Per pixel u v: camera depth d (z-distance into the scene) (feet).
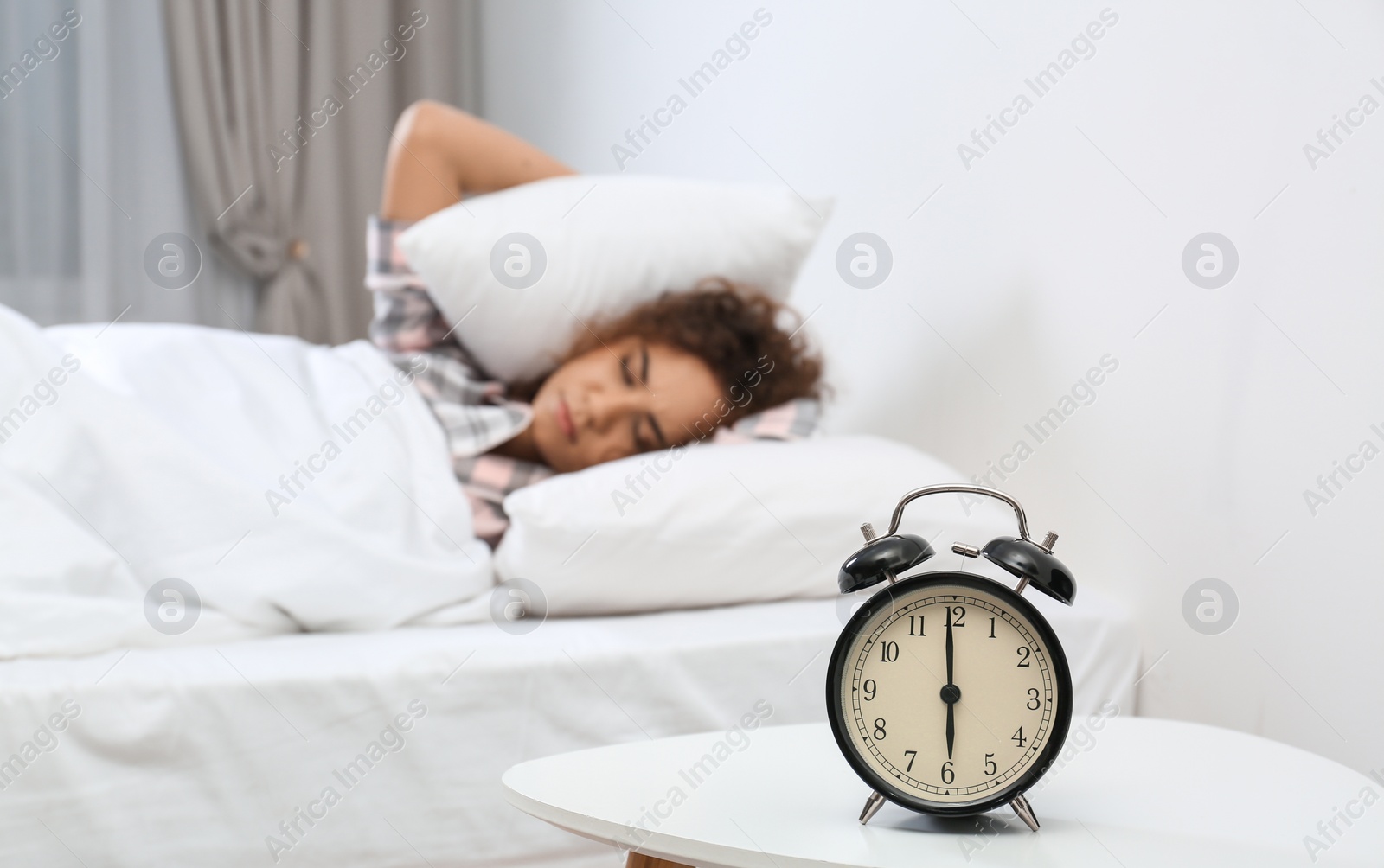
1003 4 4.34
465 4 9.93
